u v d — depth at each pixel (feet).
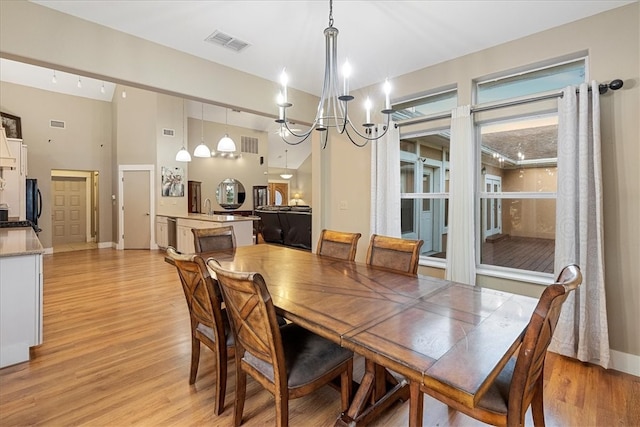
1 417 5.75
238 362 5.40
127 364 7.63
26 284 7.70
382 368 5.58
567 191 7.97
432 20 8.30
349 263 7.77
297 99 13.28
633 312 7.52
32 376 7.07
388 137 11.82
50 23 7.78
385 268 7.23
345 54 10.19
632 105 7.52
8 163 12.86
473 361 3.30
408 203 12.66
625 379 7.20
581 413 6.06
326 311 4.64
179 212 25.36
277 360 4.51
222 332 5.86
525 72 9.56
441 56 10.34
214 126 31.76
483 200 10.39
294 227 23.50
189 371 7.37
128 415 5.86
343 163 13.82
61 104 23.20
